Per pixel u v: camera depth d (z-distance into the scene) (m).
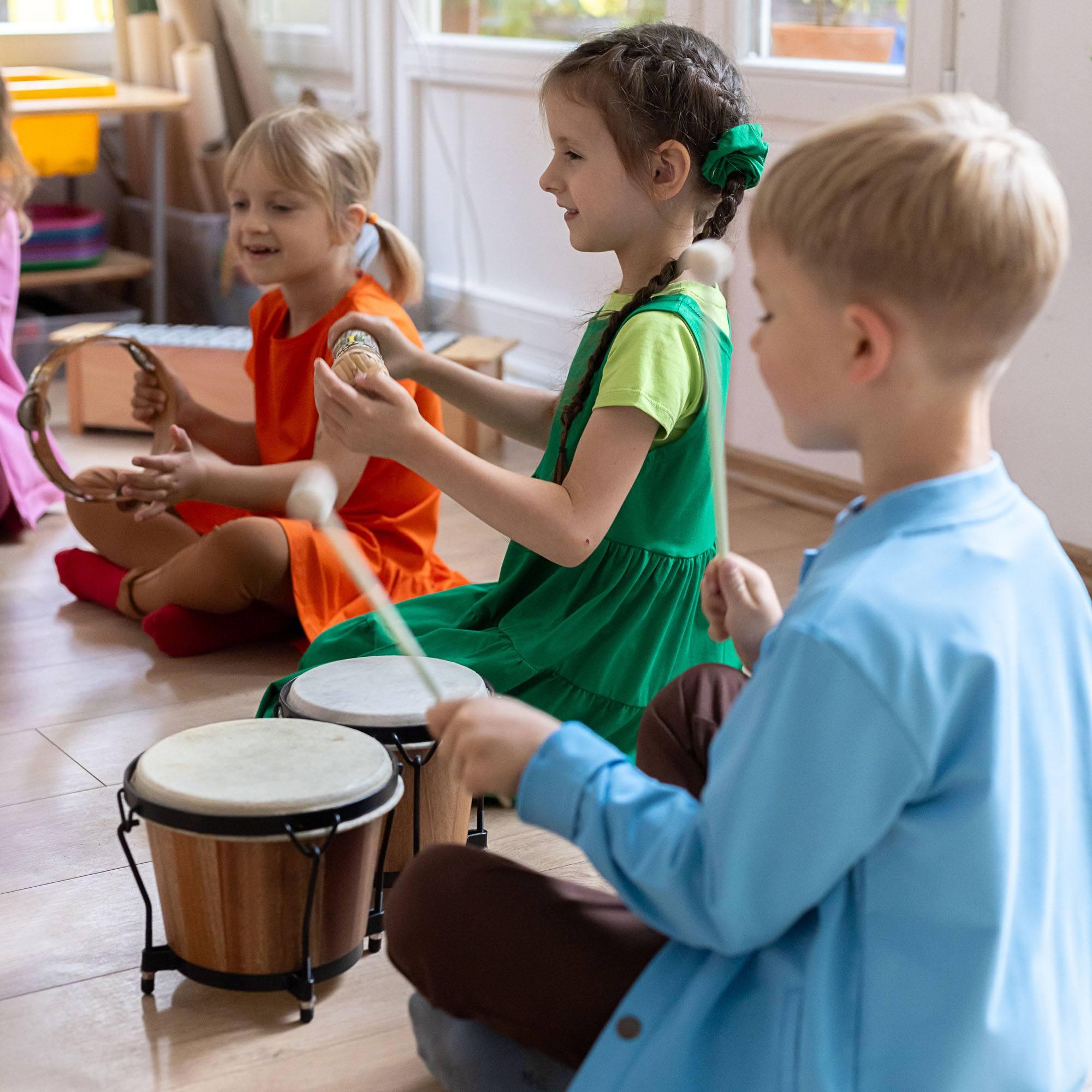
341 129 1.90
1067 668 0.82
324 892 1.12
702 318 1.37
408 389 1.86
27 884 1.34
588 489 1.32
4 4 3.76
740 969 0.81
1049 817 0.80
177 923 1.15
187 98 3.40
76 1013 1.15
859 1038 0.77
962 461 0.79
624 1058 0.80
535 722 0.85
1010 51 2.16
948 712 0.73
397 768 1.17
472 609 1.58
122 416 2.99
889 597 0.74
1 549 2.35
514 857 1.40
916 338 0.74
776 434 2.71
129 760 1.61
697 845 0.76
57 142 3.31
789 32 2.55
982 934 0.76
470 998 0.92
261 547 1.83
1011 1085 0.79
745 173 1.40
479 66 3.28
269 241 1.84
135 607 2.01
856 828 0.73
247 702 1.77
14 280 2.50
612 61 1.35
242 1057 1.10
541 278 3.27
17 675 1.84
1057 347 2.18
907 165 0.72
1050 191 0.74
